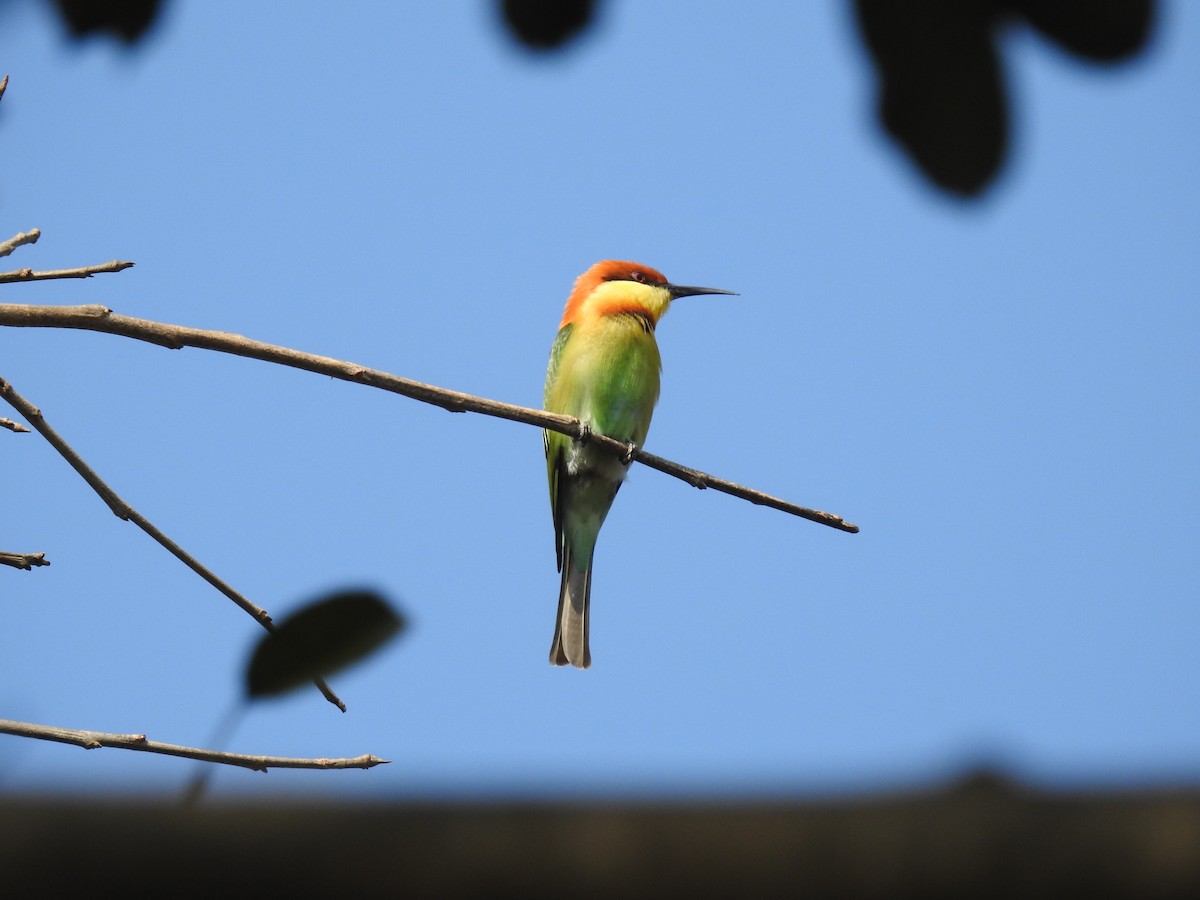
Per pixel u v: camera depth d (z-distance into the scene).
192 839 3.02
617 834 3.01
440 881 3.01
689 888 3.10
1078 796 2.81
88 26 2.66
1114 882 2.72
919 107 2.34
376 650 3.05
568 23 2.60
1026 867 2.83
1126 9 2.21
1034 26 2.28
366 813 3.14
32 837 2.95
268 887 3.01
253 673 3.03
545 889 3.14
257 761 4.94
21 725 4.68
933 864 2.80
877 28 2.34
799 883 2.93
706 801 3.14
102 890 2.92
